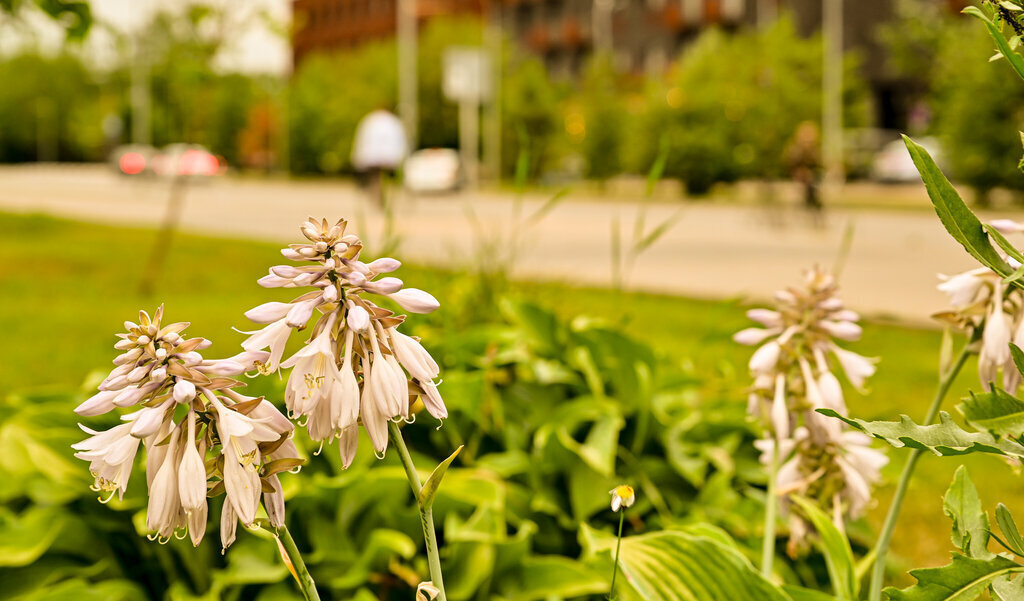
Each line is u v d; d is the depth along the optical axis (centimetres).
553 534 276
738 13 4909
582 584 236
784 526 263
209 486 110
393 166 2069
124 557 250
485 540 231
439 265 396
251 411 110
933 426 115
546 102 4038
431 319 327
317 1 8306
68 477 249
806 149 1800
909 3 2372
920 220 2031
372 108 4812
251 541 235
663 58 5338
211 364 108
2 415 287
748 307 611
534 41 6062
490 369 288
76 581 222
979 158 2069
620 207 2583
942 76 2172
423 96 4569
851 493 183
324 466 261
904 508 364
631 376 296
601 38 5616
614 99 3488
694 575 163
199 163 4109
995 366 150
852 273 1097
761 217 2006
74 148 9131
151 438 110
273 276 110
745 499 281
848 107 3247
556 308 355
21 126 8944
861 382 173
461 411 285
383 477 239
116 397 104
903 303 860
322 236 111
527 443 291
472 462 277
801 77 3067
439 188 2856
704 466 282
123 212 2442
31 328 769
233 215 2252
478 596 242
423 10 7156
